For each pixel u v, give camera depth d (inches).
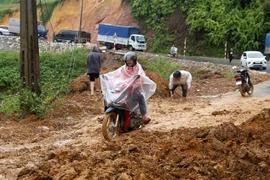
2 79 1414.9
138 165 250.4
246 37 1902.1
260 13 1919.3
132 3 2479.1
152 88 395.9
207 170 242.1
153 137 347.6
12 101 585.9
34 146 375.2
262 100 623.5
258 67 1409.9
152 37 2267.5
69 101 620.4
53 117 531.8
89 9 2775.6
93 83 695.1
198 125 417.4
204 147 275.4
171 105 598.5
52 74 1451.8
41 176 250.1
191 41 2101.4
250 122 342.6
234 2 2027.6
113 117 380.2
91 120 501.4
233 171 241.3
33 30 551.5
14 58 1540.4
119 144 320.2
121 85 382.0
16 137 430.6
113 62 1488.7
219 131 299.4
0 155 336.8
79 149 323.0
